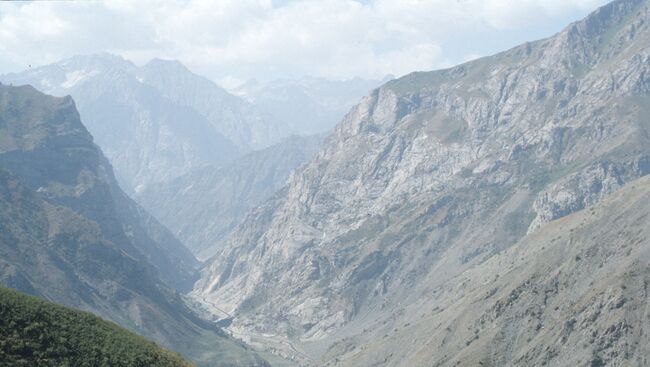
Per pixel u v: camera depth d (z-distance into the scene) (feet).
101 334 636.07
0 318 564.30
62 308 648.79
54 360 554.46
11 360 527.81
